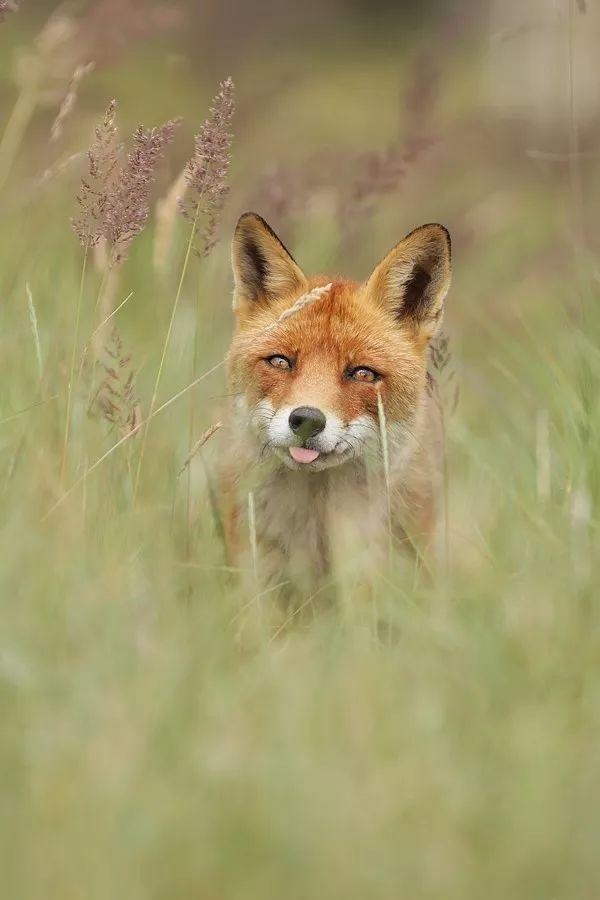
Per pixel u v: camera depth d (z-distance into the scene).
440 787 6.03
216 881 5.45
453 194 22.45
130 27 15.60
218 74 29.00
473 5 32.59
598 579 8.00
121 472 9.76
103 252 11.14
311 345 9.65
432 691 6.86
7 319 11.45
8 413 10.05
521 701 6.89
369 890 5.45
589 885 5.61
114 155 10.29
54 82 15.80
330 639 7.97
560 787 6.09
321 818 5.66
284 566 9.80
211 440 10.99
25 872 5.41
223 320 14.45
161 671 6.64
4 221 13.95
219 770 5.86
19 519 8.22
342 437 9.29
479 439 12.16
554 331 13.98
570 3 12.18
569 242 18.78
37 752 6.00
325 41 38.44
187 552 9.55
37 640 6.96
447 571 8.78
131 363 11.66
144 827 5.48
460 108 26.17
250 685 6.87
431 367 12.00
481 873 5.59
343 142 23.53
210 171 10.11
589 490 9.47
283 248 10.23
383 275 10.08
